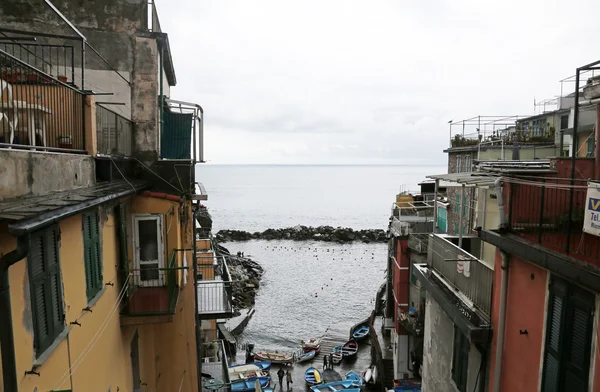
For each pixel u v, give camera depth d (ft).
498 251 28.94
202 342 91.45
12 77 22.56
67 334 21.54
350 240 313.53
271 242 310.24
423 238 89.25
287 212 495.41
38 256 18.62
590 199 20.42
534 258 23.22
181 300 46.75
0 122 21.53
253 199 644.69
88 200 21.11
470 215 52.54
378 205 572.51
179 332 46.65
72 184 23.43
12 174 16.94
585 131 52.08
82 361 23.84
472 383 31.99
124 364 32.96
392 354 103.65
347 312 170.40
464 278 34.68
